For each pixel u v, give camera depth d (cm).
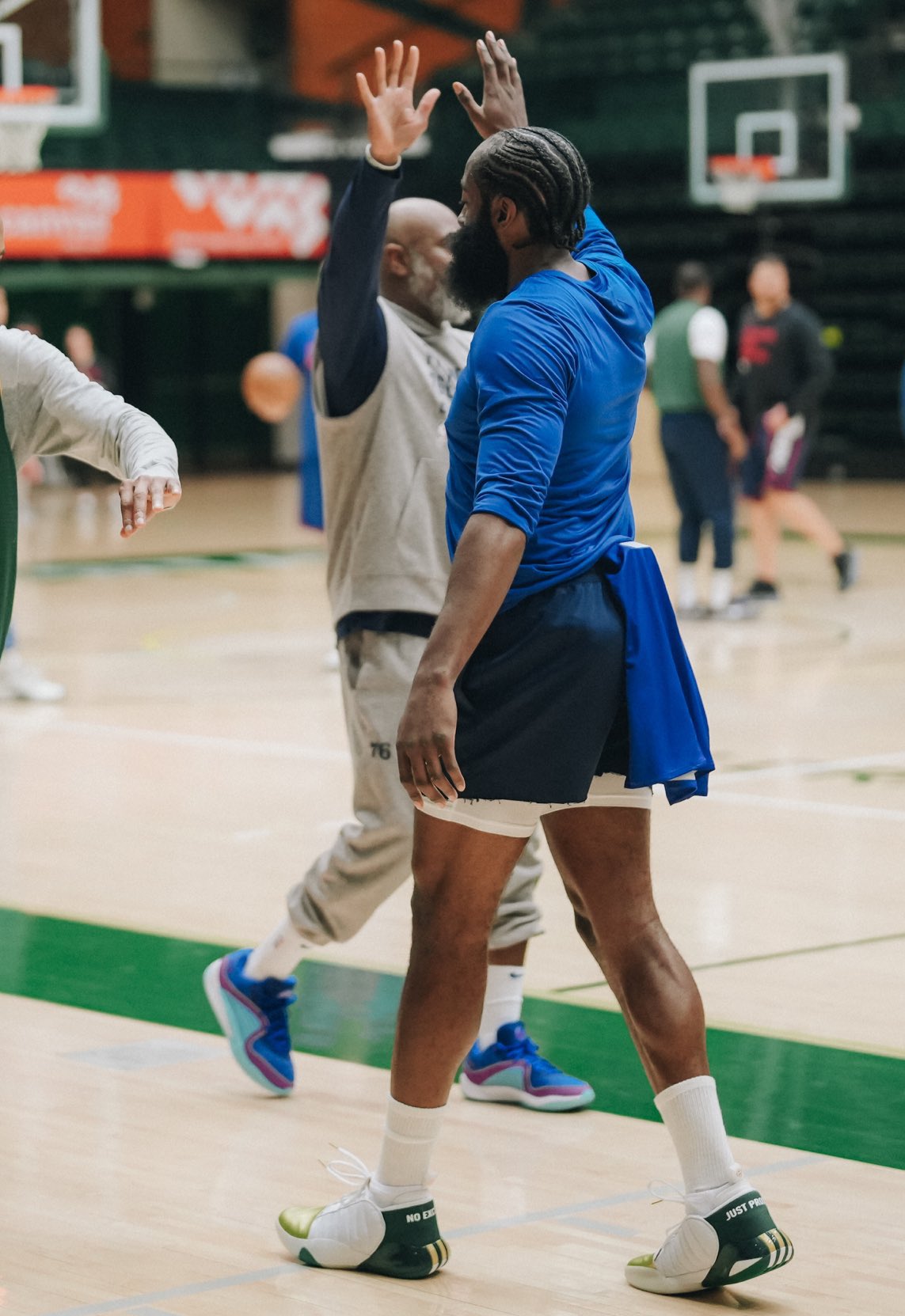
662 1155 614
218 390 4409
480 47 578
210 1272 515
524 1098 666
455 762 469
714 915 910
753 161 3288
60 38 2375
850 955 841
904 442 3912
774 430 2006
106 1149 615
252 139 4069
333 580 674
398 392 653
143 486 477
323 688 1588
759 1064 700
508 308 482
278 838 1073
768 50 3809
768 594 2036
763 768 1250
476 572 460
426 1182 516
